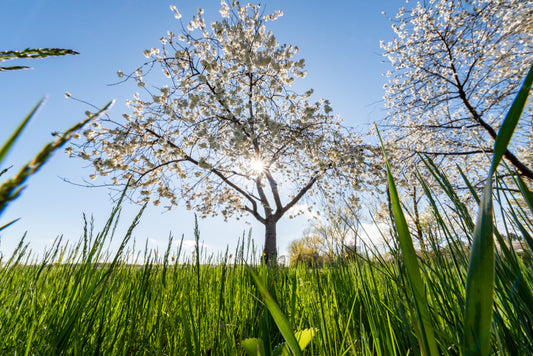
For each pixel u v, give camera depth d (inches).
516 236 22.0
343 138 271.3
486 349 10.3
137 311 33.5
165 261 39.3
